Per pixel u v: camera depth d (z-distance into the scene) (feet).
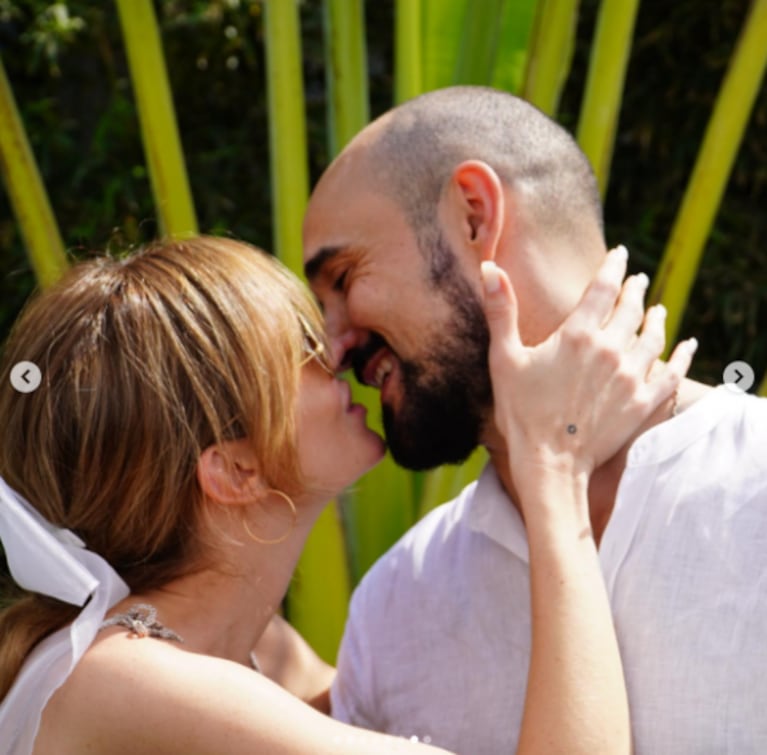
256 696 3.54
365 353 4.35
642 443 3.89
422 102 4.26
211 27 8.39
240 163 8.41
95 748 3.54
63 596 3.69
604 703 3.51
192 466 3.80
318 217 4.33
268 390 3.84
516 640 4.19
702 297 8.30
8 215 8.30
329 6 5.92
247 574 3.94
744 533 3.71
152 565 3.87
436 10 5.92
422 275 4.15
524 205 4.11
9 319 8.32
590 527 3.91
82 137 8.75
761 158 8.07
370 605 4.61
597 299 3.95
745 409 3.91
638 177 8.43
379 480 6.02
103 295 3.87
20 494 3.89
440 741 4.31
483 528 4.22
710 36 8.08
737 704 3.63
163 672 3.55
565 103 8.53
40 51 8.23
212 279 3.88
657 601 3.76
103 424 3.77
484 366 4.13
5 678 3.76
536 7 5.65
